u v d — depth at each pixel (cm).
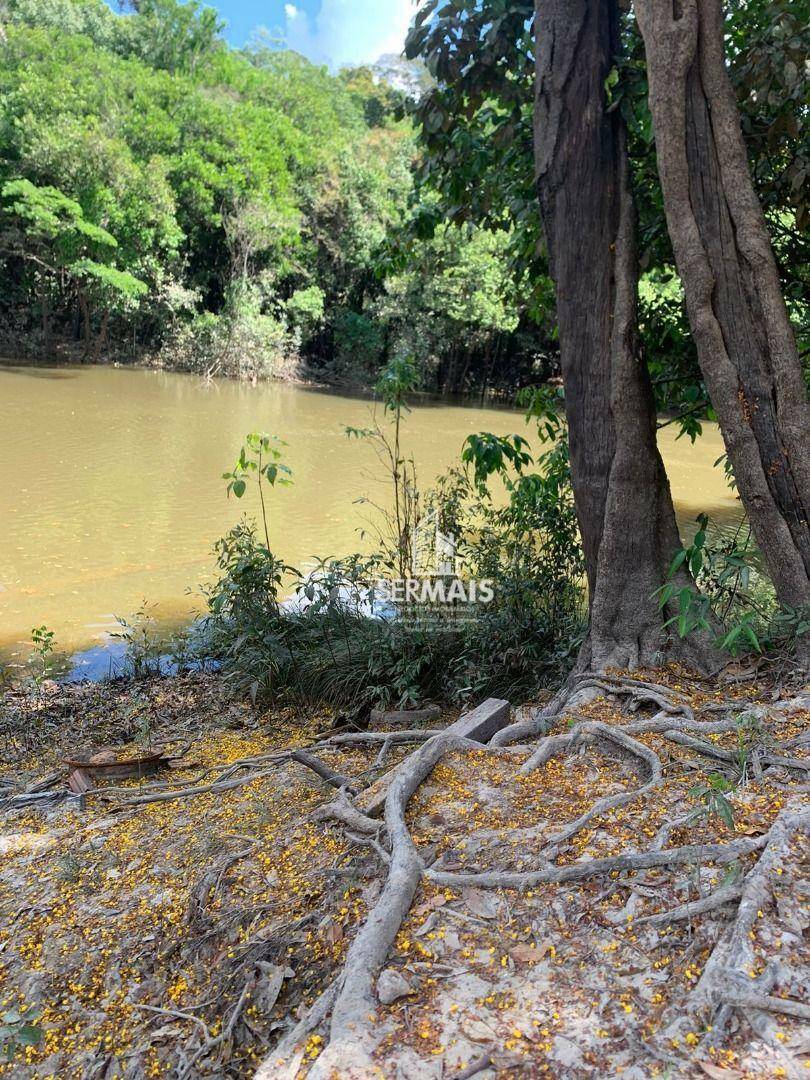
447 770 360
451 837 303
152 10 4294
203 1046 240
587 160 444
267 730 552
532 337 3628
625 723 381
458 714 534
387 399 621
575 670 465
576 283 452
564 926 245
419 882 274
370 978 229
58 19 4203
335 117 4550
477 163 581
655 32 388
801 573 402
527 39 514
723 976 209
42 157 3256
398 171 4019
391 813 315
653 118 398
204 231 3962
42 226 3238
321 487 1476
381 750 437
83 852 372
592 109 443
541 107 455
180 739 551
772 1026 196
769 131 472
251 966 262
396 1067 198
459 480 645
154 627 788
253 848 338
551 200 456
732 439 402
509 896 261
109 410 2384
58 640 755
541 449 2094
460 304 3312
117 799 437
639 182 558
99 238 3275
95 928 308
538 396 626
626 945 234
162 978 276
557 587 589
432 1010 217
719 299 396
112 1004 269
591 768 344
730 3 518
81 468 1538
